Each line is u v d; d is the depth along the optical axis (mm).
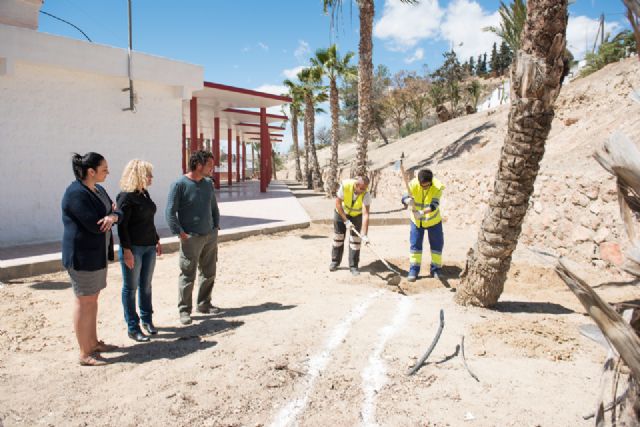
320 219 12047
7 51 7922
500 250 4910
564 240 7562
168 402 3127
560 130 13797
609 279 6223
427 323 4664
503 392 3240
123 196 3969
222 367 3674
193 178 4672
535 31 4203
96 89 9453
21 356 3896
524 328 4363
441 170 12672
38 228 8742
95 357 3814
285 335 4348
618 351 1463
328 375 3529
